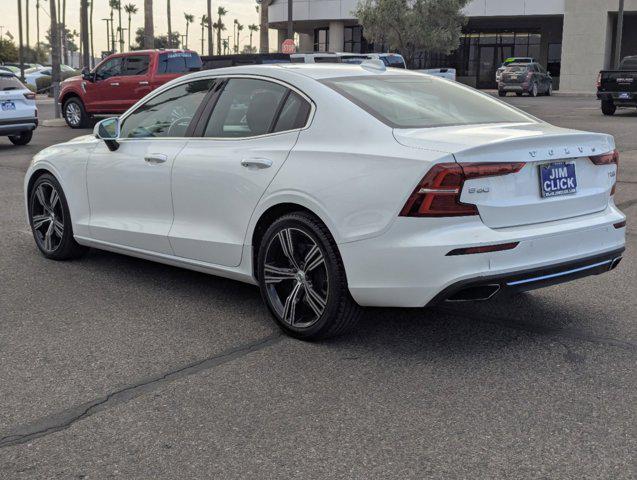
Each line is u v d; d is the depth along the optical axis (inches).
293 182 171.0
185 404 142.9
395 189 153.6
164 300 209.3
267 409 140.6
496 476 116.6
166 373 158.1
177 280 229.3
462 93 198.5
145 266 245.9
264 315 196.7
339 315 167.9
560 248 161.8
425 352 169.0
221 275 197.2
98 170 226.5
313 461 121.5
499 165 153.2
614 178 181.0
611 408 140.2
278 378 154.9
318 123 174.4
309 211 171.0
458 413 138.3
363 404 142.4
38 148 612.7
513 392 147.3
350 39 1865.2
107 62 778.2
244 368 160.6
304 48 2169.0
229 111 195.6
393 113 172.1
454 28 1470.2
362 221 158.4
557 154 162.1
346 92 177.6
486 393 146.9
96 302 207.5
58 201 246.8
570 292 215.3
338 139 169.0
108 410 140.6
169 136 209.3
